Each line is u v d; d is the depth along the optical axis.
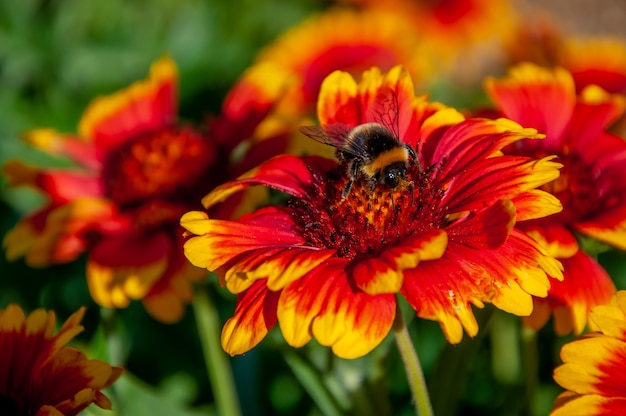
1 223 0.41
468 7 0.50
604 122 0.31
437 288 0.26
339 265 0.27
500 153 0.28
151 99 0.36
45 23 0.50
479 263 0.26
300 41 0.44
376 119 0.29
